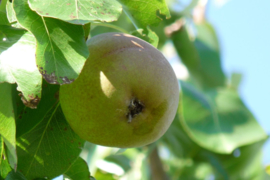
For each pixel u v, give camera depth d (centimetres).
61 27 42
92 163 74
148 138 46
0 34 42
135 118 45
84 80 44
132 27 67
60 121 47
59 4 41
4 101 42
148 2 47
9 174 45
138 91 44
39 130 47
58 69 41
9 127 42
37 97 41
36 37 41
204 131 74
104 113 44
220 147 73
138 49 45
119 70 44
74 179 49
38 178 47
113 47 44
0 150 45
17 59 41
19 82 41
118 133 45
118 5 42
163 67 45
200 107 77
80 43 42
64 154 48
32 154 47
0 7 47
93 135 45
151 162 75
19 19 41
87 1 42
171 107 45
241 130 76
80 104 44
